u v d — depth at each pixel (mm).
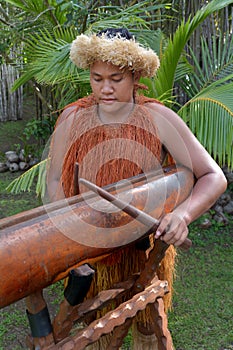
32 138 5445
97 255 842
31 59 2611
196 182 1045
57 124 1090
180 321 2193
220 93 2254
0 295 698
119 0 3160
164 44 2592
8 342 2061
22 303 2359
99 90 964
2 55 3508
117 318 930
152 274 997
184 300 2357
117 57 902
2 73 5910
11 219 773
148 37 2451
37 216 797
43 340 826
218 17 3162
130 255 1155
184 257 2793
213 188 979
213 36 2869
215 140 2170
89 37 972
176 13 3146
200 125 2209
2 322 2199
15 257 710
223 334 2105
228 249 2900
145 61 955
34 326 830
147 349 1344
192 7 3057
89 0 2955
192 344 2039
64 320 841
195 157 1035
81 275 789
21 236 736
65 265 780
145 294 1012
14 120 6234
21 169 4461
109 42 912
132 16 2350
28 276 727
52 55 2273
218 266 2699
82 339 862
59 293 2441
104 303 930
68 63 2154
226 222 3197
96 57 924
